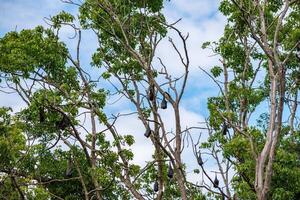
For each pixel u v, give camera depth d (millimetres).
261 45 22234
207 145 28906
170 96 22797
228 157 28609
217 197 28953
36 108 29531
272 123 21922
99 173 29203
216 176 23203
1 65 32531
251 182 27719
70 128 31641
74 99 31422
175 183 31188
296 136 31453
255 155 22641
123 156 30688
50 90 31781
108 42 33719
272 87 22391
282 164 28844
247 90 33219
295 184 28562
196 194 28797
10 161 26719
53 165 32500
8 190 25719
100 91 33219
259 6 23516
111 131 31203
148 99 25250
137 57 24891
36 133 30922
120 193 31422
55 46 34781
